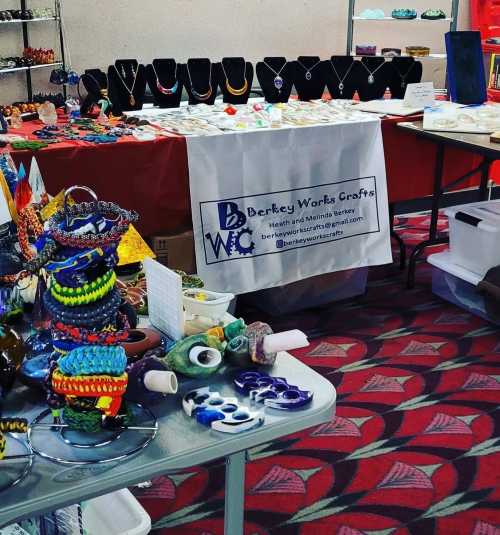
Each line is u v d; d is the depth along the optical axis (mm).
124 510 1531
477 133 3424
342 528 2156
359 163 3406
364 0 5512
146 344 1399
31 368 1291
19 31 4398
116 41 4672
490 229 3279
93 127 3207
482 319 3541
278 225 3250
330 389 1332
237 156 3080
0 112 3092
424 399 2838
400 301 3738
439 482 2357
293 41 5281
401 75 4148
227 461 1282
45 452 1140
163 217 3072
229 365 1411
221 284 3164
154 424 1218
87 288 1131
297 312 3592
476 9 5871
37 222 1525
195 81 3836
